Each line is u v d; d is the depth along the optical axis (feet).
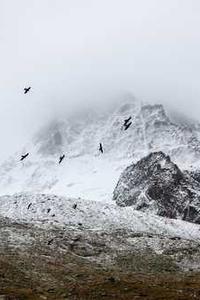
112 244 525.75
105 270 436.76
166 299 305.32
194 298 307.37
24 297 305.73
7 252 428.15
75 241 513.45
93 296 313.12
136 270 458.09
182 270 471.62
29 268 388.37
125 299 306.14
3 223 522.88
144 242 542.57
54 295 319.68
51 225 551.59
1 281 338.54
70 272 397.39
